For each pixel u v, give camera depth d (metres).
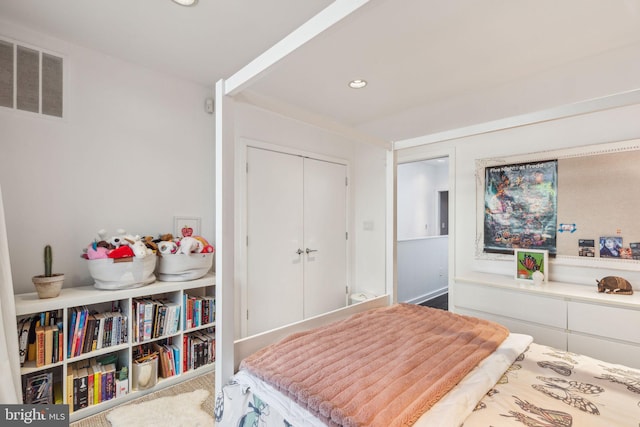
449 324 1.70
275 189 3.17
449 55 2.24
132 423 1.83
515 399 1.07
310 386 1.05
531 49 2.16
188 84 2.85
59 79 2.17
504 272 2.77
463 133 1.92
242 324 2.86
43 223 2.11
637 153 2.15
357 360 1.24
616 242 2.23
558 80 2.43
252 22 1.96
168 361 2.30
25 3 1.79
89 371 2.00
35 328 1.83
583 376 1.23
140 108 2.55
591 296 2.05
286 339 1.47
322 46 2.13
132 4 1.79
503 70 2.47
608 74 2.21
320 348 1.35
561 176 2.47
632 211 2.17
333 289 3.74
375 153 3.81
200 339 2.52
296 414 1.00
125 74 2.47
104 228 2.37
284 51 1.08
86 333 1.94
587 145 2.35
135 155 2.53
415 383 1.08
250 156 2.97
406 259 4.32
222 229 1.31
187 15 1.89
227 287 1.32
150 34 2.10
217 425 1.29
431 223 6.58
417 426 0.89
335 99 3.08
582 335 2.06
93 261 2.05
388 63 2.36
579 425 0.92
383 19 1.83
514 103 2.67
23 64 2.04
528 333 2.29
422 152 3.30
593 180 2.33
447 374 1.13
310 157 3.51
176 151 2.77
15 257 2.01
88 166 2.30
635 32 1.96
